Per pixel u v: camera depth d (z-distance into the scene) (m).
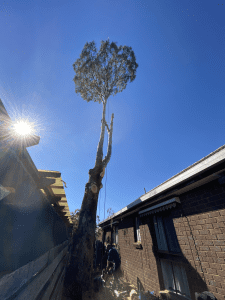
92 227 5.43
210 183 3.78
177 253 4.42
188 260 3.99
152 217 6.01
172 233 4.84
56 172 1.59
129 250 7.83
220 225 3.40
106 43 13.13
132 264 7.29
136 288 6.47
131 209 7.27
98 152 7.79
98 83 13.01
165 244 5.07
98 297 5.15
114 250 8.50
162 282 5.05
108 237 11.83
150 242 5.89
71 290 4.14
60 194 2.61
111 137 9.59
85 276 4.48
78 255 4.80
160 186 4.89
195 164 3.66
